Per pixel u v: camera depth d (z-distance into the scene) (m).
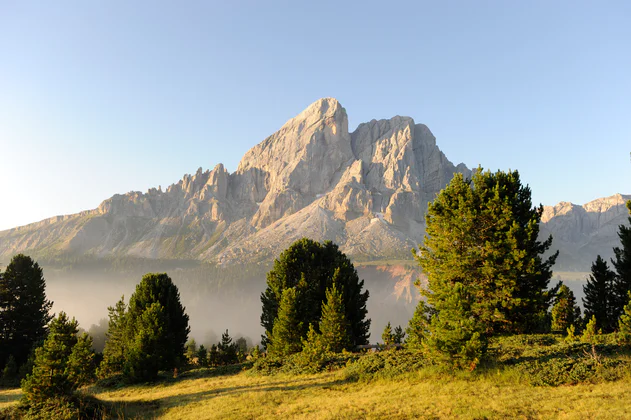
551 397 16.14
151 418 20.53
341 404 18.48
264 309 49.41
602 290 39.88
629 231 37.88
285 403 20.25
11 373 48.78
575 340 27.67
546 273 31.73
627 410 13.47
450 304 22.25
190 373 37.41
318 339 33.78
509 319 31.39
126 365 34.47
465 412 15.32
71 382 22.58
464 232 32.12
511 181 33.88
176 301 47.53
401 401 17.86
